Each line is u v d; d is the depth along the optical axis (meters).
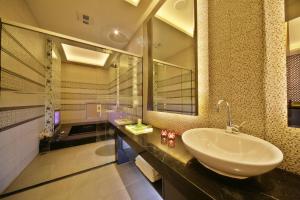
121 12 1.91
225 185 0.54
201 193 0.52
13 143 1.44
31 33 1.74
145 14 1.92
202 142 0.83
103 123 3.52
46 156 2.08
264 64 0.73
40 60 2.20
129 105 2.46
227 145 0.77
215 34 1.01
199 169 0.68
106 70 4.22
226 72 0.94
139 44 2.24
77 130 3.15
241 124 0.80
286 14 0.67
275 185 0.55
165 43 1.55
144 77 2.02
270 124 0.72
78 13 1.94
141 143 1.10
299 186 0.54
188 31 1.25
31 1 1.71
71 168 1.73
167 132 1.17
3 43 1.27
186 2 1.26
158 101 1.69
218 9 0.99
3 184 1.29
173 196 0.72
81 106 3.84
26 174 1.59
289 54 0.66
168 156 0.85
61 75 3.59
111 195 1.25
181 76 1.33
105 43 2.85
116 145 1.86
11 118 1.40
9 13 1.40
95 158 2.02
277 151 0.55
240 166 0.46
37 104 2.12
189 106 1.23
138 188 1.34
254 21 0.79
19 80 1.56
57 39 1.90
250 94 0.80
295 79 0.64
